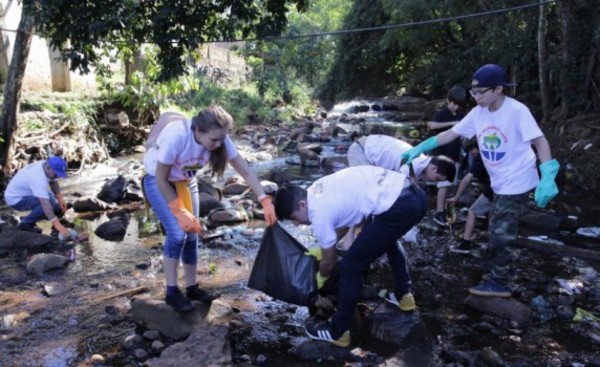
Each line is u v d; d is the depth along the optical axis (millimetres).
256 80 19625
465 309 3873
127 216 6355
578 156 8445
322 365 3143
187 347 3074
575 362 3141
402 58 19922
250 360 3186
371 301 3982
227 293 4137
